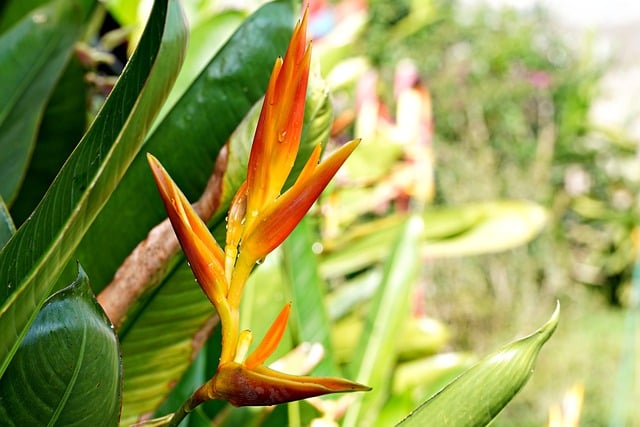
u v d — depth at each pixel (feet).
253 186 1.92
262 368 1.86
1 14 4.42
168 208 1.90
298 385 1.82
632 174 21.58
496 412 2.15
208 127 2.74
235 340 1.90
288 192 1.90
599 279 20.27
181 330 2.77
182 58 2.01
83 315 1.93
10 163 3.27
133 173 2.69
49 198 1.94
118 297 2.67
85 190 1.91
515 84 19.69
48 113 3.57
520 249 17.76
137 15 5.36
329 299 5.67
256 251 1.91
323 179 1.90
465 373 2.17
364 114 5.82
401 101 5.72
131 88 1.91
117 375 2.02
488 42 19.94
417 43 18.66
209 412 3.69
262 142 1.92
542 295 18.28
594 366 16.42
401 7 17.24
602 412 15.31
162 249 2.67
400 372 5.39
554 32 22.81
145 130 2.00
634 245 19.35
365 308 5.68
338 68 5.89
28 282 1.91
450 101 18.80
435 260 16.70
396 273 4.43
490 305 17.10
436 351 5.50
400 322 4.36
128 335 2.73
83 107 3.60
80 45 3.74
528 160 19.53
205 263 1.90
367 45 14.47
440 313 16.74
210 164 2.72
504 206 5.67
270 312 3.93
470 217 5.70
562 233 19.66
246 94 2.77
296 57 1.91
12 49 3.44
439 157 18.08
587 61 21.79
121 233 2.68
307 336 3.84
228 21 4.02
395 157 5.66
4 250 1.96
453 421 2.14
